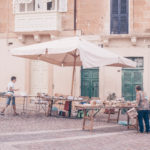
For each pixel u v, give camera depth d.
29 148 7.74
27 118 13.71
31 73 20.00
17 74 19.86
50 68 19.41
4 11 20.19
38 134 9.84
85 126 11.16
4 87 19.98
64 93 19.17
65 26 19.39
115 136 10.03
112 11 19.11
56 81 19.31
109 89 18.62
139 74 18.42
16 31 19.33
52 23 18.88
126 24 18.94
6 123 11.94
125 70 18.56
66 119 13.98
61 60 17.00
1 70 20.06
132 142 9.09
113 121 14.08
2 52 20.09
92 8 19.14
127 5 18.98
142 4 18.67
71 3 19.36
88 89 19.02
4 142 8.30
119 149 8.07
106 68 18.70
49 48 13.29
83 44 13.20
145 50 18.31
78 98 13.98
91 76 19.00
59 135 9.80
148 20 18.55
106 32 18.89
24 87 19.73
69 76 19.12
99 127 11.98
